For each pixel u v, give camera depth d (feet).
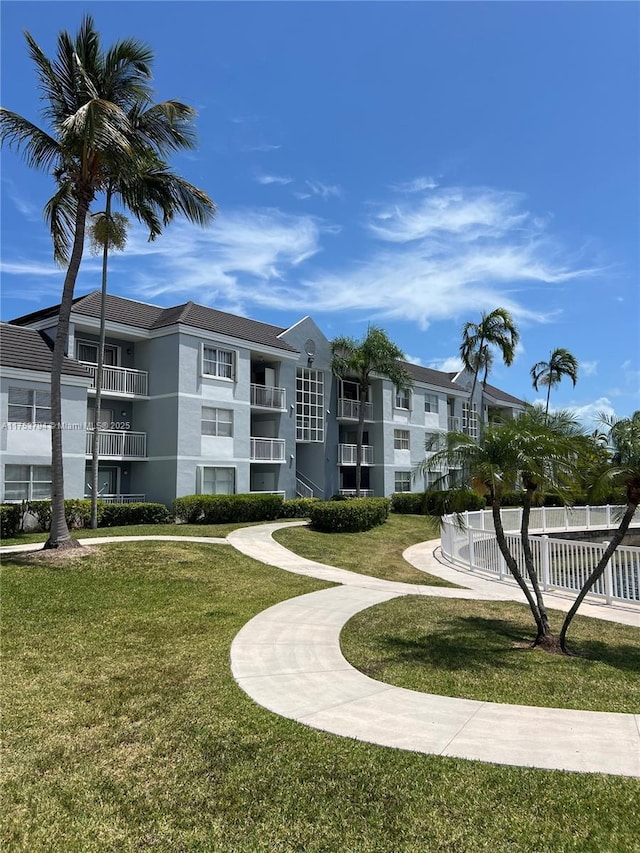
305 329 100.78
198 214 53.62
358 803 14.10
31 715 19.22
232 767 15.88
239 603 35.60
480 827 13.09
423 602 37.88
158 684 22.06
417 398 125.08
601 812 13.58
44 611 31.42
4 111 43.60
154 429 79.51
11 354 65.00
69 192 49.03
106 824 13.38
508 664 25.52
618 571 39.65
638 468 27.81
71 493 68.49
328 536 68.44
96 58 45.42
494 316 111.55
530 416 30.58
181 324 77.77
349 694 21.38
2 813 13.80
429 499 32.60
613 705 20.77
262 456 89.71
